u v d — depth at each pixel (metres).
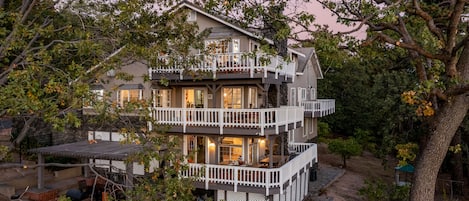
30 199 16.16
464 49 8.98
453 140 20.86
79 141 19.89
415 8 9.26
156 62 10.35
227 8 10.22
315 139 31.98
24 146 19.75
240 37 17.25
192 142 17.97
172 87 18.56
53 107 7.49
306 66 28.75
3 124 23.64
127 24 10.67
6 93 7.08
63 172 19.17
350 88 37.56
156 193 8.39
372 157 31.16
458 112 8.64
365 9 9.00
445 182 22.38
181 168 8.79
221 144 18.16
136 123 12.20
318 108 26.48
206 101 18.34
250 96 18.06
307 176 19.78
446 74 8.84
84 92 7.38
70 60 10.11
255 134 15.07
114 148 16.83
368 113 33.69
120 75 9.31
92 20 10.92
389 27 9.87
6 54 8.70
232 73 16.08
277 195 15.58
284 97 21.44
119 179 15.07
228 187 15.18
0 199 15.28
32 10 11.05
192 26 11.62
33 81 7.46
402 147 11.98
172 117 16.39
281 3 10.62
